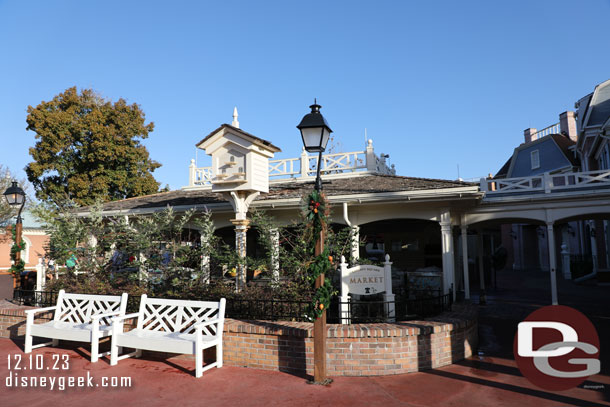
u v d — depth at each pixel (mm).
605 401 5301
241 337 6898
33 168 24109
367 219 11336
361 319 7734
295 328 6598
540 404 5227
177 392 5711
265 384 5996
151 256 9984
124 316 7285
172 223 11312
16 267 11477
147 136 27594
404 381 6090
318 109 6473
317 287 6145
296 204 11047
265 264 9023
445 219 10664
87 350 8023
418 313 8273
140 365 7012
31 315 7938
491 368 6715
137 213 12602
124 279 9984
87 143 25125
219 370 6676
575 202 11930
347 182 13227
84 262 10164
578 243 25344
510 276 25797
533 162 30203
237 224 10016
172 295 8789
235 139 9977
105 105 26172
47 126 24484
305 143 6375
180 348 6453
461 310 8422
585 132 21188
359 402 5309
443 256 10578
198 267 9750
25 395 5645
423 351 6621
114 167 26266
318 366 6016
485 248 23234
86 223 11305
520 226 31797
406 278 9984
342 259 7656
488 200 12344
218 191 10141
